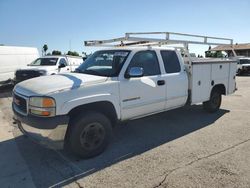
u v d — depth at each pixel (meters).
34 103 4.12
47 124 4.01
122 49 5.38
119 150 4.84
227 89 7.80
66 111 4.14
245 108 8.39
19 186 3.62
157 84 5.55
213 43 7.44
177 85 6.04
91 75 4.92
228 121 6.75
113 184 3.63
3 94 12.89
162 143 5.18
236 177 3.78
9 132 5.99
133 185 3.60
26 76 13.06
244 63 25.50
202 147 4.95
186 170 4.01
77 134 4.30
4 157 4.60
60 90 4.15
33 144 5.17
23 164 4.31
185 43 6.40
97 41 6.34
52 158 4.53
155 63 5.69
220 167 4.10
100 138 4.60
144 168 4.10
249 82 17.75
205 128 6.15
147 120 6.86
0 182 3.73
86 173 3.97
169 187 3.53
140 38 5.66
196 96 6.65
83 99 4.31
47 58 14.70
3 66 15.03
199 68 6.61
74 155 4.57
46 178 3.84
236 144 5.09
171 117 7.15
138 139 5.43
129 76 4.97
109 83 4.71
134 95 5.11
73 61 16.00
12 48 15.74
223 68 7.51
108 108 4.81
